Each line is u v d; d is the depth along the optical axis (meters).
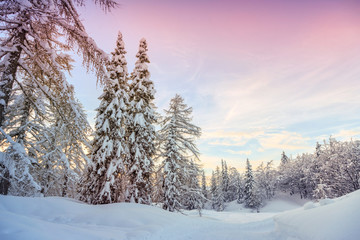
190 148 16.02
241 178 68.88
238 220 15.16
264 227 9.95
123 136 13.66
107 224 7.58
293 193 64.75
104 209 9.29
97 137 13.02
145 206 10.70
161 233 7.14
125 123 14.36
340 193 34.94
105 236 5.46
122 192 13.82
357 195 6.10
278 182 67.44
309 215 6.82
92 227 6.66
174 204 13.97
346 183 34.59
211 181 62.09
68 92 6.60
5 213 4.49
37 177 13.02
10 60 6.11
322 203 8.09
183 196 15.66
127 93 14.82
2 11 4.90
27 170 6.02
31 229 4.02
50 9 4.94
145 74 15.79
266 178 68.06
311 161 58.78
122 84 14.05
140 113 14.46
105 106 13.53
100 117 13.21
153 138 14.95
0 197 7.38
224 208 60.84
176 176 14.70
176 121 16.98
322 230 5.19
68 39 5.65
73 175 8.30
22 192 9.99
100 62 5.99
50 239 3.91
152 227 7.35
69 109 7.22
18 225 3.98
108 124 12.70
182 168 15.57
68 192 16.41
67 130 8.13
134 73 15.92
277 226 8.63
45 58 6.80
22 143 10.54
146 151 14.43
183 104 17.41
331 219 5.44
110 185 11.92
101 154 12.17
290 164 69.94
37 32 6.48
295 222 7.04
